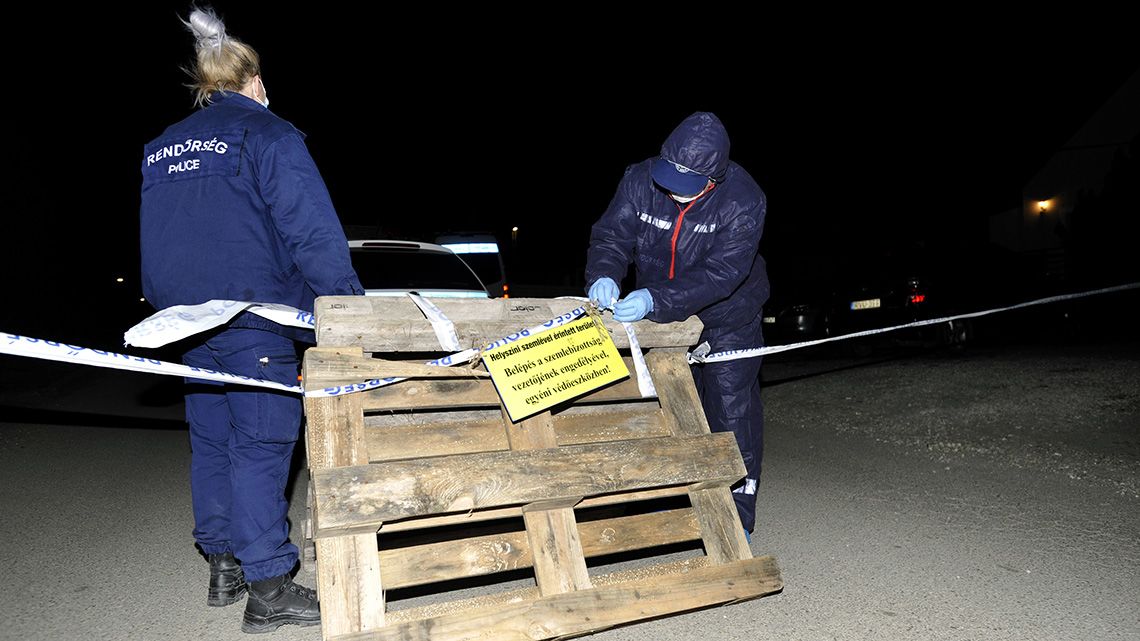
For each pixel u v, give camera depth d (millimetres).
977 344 14055
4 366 13875
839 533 4566
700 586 3156
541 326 3227
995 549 4219
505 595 2936
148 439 7594
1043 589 3684
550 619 2869
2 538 4621
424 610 2803
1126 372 8688
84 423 8461
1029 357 10672
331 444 2896
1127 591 3639
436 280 7219
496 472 2957
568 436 3295
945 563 4039
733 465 3371
